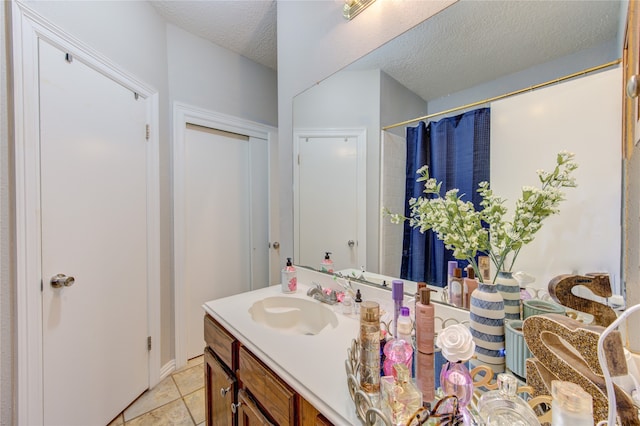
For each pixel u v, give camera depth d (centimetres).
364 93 129
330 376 74
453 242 91
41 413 113
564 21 74
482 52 91
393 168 118
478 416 53
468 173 93
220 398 112
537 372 57
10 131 105
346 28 135
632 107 57
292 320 136
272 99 269
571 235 70
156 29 185
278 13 179
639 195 52
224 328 115
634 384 45
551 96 76
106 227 147
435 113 103
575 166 70
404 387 56
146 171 177
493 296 73
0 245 102
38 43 113
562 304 70
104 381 145
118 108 155
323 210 153
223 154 235
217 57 225
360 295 121
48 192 117
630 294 56
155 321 183
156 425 149
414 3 108
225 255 236
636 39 53
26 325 108
